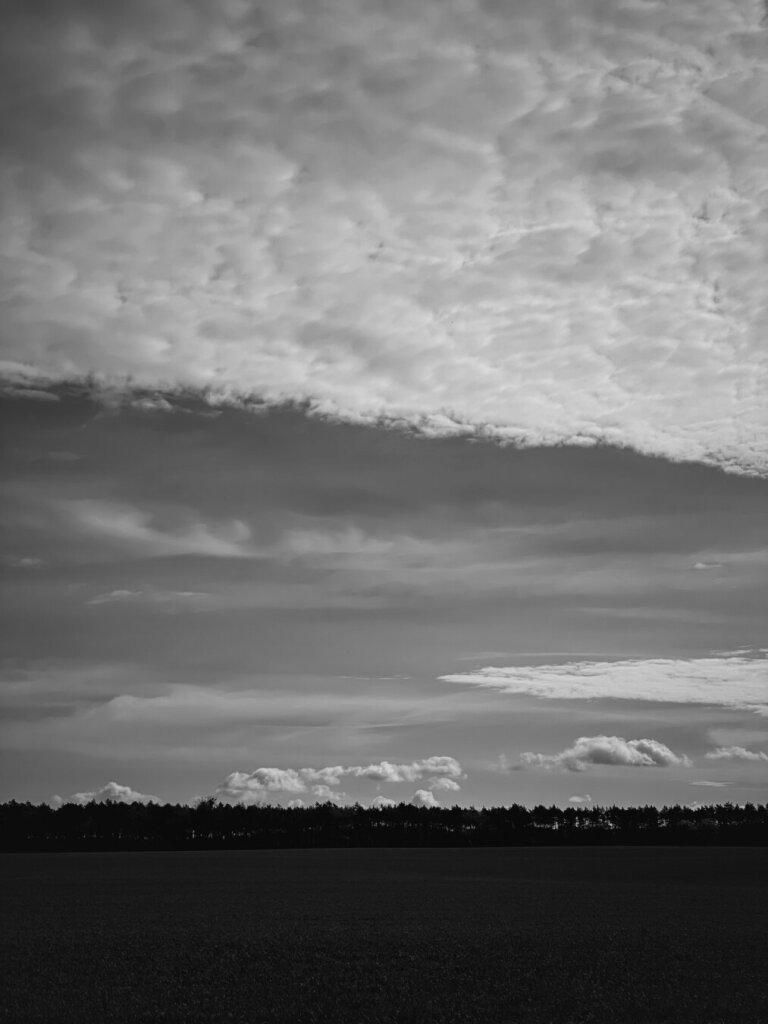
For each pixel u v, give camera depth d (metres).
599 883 77.38
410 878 84.62
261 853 140.88
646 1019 26.17
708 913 52.62
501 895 65.44
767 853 122.62
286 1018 26.80
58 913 54.00
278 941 41.41
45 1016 26.70
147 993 30.09
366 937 42.66
